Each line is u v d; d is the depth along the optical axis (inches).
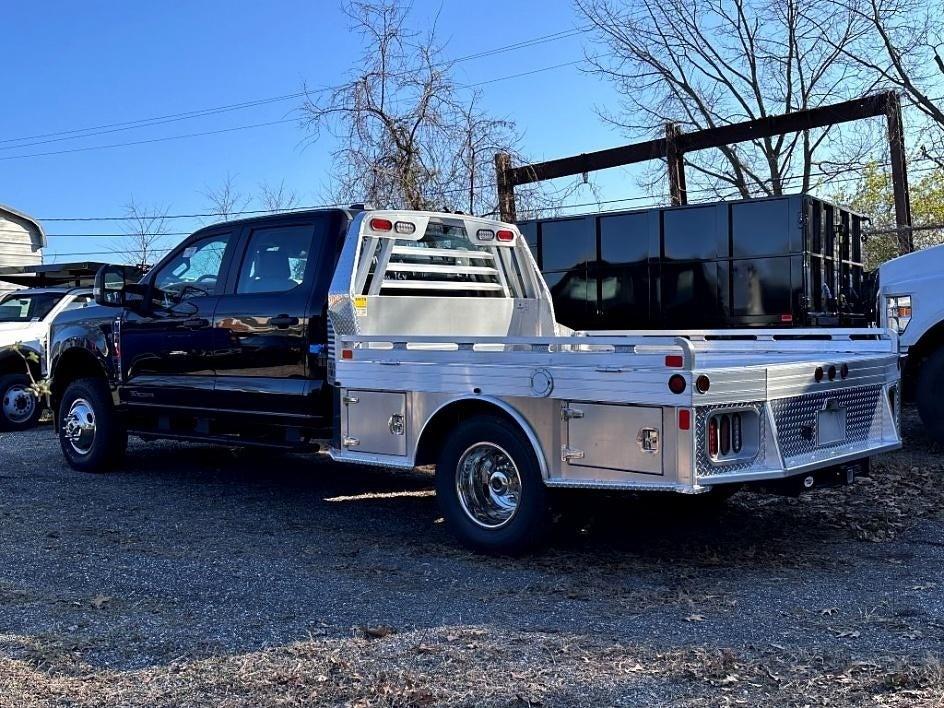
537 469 206.8
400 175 736.3
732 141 687.1
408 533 245.0
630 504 262.1
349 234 255.0
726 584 193.6
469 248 294.5
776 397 196.5
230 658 154.8
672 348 183.2
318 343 257.1
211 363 287.0
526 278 311.0
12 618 177.6
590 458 197.8
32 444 425.7
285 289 270.4
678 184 709.3
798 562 209.8
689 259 443.5
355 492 303.0
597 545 226.5
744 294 428.1
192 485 315.6
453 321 285.1
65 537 242.5
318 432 258.5
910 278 331.0
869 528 238.2
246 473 339.3
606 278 471.8
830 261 442.9
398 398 231.9
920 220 1002.7
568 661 150.4
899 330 331.3
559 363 200.8
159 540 239.3
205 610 181.5
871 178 962.1
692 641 158.7
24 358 494.9
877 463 314.0
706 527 243.4
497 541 214.7
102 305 320.2
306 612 179.2
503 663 149.9
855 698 133.6
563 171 754.8
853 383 223.1
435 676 144.9
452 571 207.0
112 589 196.4
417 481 323.0
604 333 296.7
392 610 179.6
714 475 185.8
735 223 429.7
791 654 151.5
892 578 195.5
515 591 191.0
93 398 334.3
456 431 221.9
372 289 262.7
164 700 138.7
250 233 285.3
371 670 147.9
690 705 132.9
